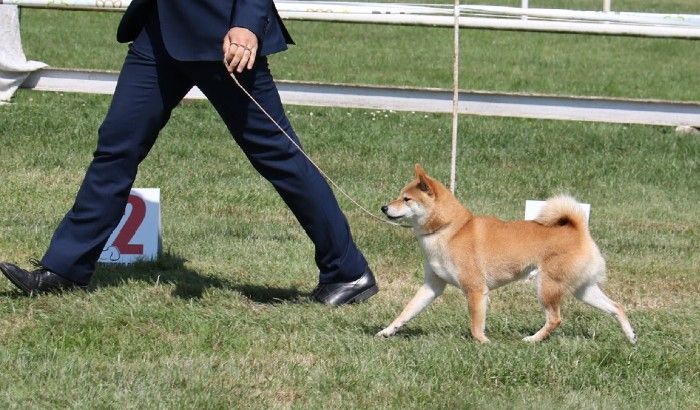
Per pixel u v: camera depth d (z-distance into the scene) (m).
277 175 9.95
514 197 15.64
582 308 10.74
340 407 7.77
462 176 16.64
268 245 12.58
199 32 9.40
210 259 11.93
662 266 12.44
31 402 7.60
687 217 15.04
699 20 15.95
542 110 16.19
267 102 9.73
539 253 9.39
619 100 15.98
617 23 16.08
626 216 14.94
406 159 17.66
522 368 8.54
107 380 8.06
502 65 29.08
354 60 28.59
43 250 11.84
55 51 26.84
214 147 17.64
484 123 20.48
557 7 39.56
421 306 9.59
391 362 8.70
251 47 9.30
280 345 9.09
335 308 10.37
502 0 40.28
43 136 17.44
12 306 9.72
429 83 25.05
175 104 9.98
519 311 10.61
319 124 19.81
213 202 14.41
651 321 10.27
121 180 9.97
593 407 7.88
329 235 10.27
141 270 11.35
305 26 35.38
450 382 8.32
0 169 15.46
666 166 17.86
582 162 17.94
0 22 18.20
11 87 18.58
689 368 8.85
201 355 8.73
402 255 12.49
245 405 7.74
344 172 16.61
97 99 21.02
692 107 15.88
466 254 9.34
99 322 9.43
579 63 30.28
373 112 21.22
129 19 9.76
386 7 16.20
